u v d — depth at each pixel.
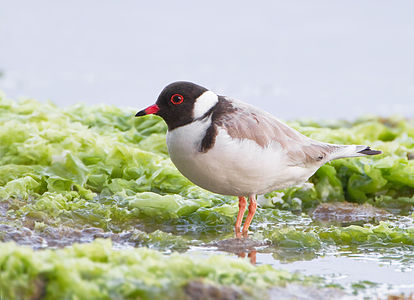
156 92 25.05
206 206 12.10
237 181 10.41
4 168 12.60
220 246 10.44
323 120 20.80
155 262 7.81
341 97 25.58
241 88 26.03
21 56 28.72
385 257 10.18
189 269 7.80
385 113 23.75
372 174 13.93
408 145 16.23
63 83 25.62
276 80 27.16
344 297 8.29
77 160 12.92
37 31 32.03
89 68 27.67
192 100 10.36
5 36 31.06
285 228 10.95
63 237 10.27
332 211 13.10
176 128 10.44
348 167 14.35
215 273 7.80
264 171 10.31
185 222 11.70
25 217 10.81
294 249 10.48
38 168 12.78
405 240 10.93
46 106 16.59
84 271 7.46
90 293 7.19
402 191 14.23
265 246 10.55
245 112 10.47
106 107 16.95
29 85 25.25
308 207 13.48
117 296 7.24
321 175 13.98
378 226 11.23
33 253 7.59
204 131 10.17
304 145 10.75
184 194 12.70
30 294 7.21
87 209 11.43
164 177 13.05
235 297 7.50
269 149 10.23
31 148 13.09
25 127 13.91
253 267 8.30
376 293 8.55
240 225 11.40
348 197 14.17
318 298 8.06
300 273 9.19
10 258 7.34
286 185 10.96
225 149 10.00
